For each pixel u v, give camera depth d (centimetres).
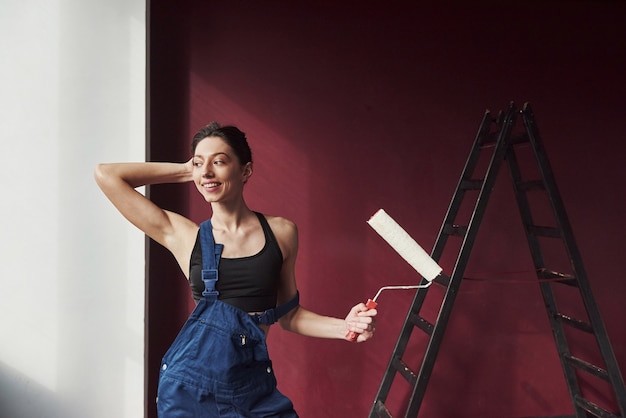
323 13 305
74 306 251
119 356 254
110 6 255
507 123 263
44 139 249
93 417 252
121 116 254
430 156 313
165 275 291
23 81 248
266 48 300
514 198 320
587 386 324
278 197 300
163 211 169
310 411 304
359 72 308
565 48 326
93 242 253
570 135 325
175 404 151
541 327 322
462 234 260
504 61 320
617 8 332
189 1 293
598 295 325
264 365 160
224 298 157
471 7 318
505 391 319
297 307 182
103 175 164
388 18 311
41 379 249
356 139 307
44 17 250
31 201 248
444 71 315
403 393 312
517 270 320
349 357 308
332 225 305
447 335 316
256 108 299
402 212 310
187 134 292
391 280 309
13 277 247
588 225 325
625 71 332
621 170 329
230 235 163
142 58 256
